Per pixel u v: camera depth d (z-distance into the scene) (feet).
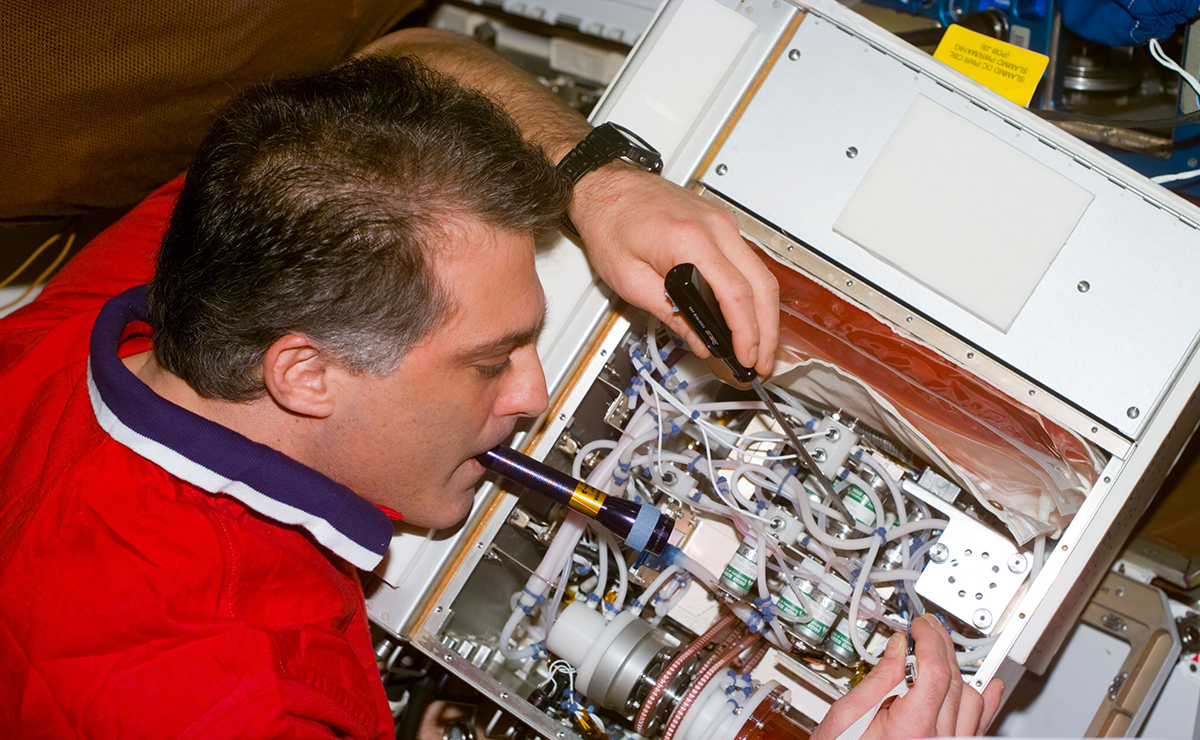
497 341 2.66
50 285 3.74
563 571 3.48
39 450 2.88
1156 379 2.87
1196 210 2.89
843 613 3.33
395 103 2.55
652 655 3.25
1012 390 2.96
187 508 2.62
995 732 4.65
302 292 2.40
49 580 2.48
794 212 3.16
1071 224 2.95
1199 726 4.34
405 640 3.31
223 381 2.61
